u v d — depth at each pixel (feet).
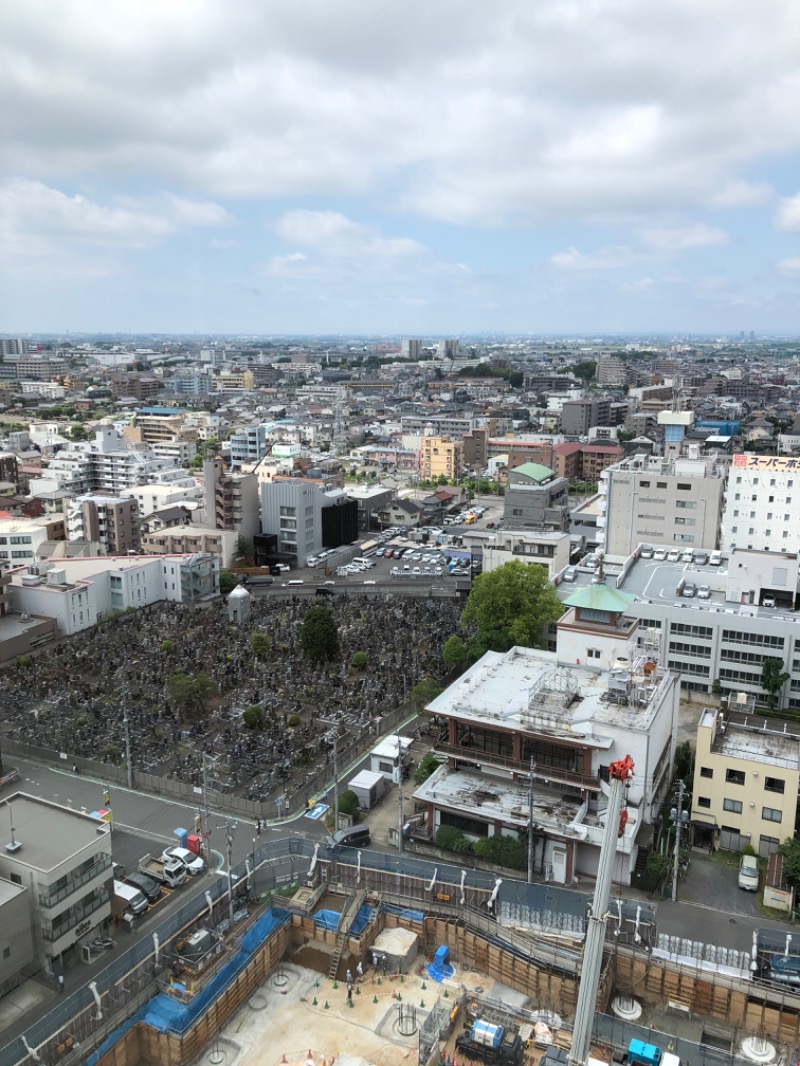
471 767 269.23
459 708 264.11
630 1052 177.88
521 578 365.40
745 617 347.77
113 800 284.00
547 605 359.25
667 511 499.51
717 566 415.23
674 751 296.92
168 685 354.33
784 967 200.44
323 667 392.47
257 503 613.52
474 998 199.21
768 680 338.54
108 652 414.21
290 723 330.13
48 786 293.02
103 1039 182.19
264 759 307.99
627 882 238.48
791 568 358.64
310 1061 182.50
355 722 335.47
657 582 401.29
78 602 451.12
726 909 228.22
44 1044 171.53
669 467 532.73
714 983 197.47
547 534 463.42
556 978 198.18
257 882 236.22
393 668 388.78
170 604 498.28
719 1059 181.16
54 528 633.61
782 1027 191.72
